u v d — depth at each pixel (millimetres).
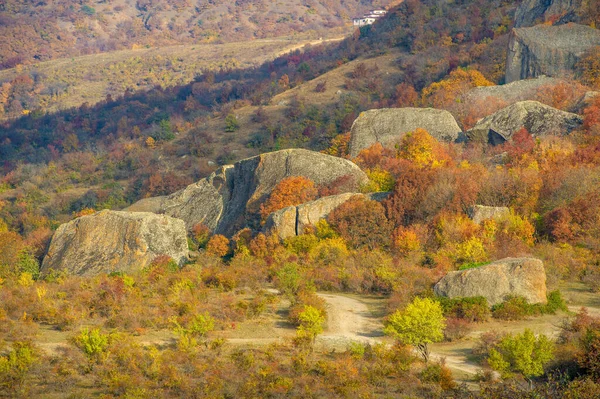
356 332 42812
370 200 70125
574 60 110938
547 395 29500
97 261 72375
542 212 64438
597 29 116938
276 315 46031
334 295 52938
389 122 97875
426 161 82125
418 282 50531
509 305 43156
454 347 39500
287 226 70688
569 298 47125
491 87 109562
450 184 68062
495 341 38062
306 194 76938
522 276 44625
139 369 35062
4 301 47094
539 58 113375
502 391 30406
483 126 90250
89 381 34031
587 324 38188
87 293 49844
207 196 90750
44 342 39594
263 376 33875
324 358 37625
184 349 37750
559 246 58312
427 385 33156
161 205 92750
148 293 51000
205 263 69500
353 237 66125
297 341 38781
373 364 36094
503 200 66938
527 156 77438
